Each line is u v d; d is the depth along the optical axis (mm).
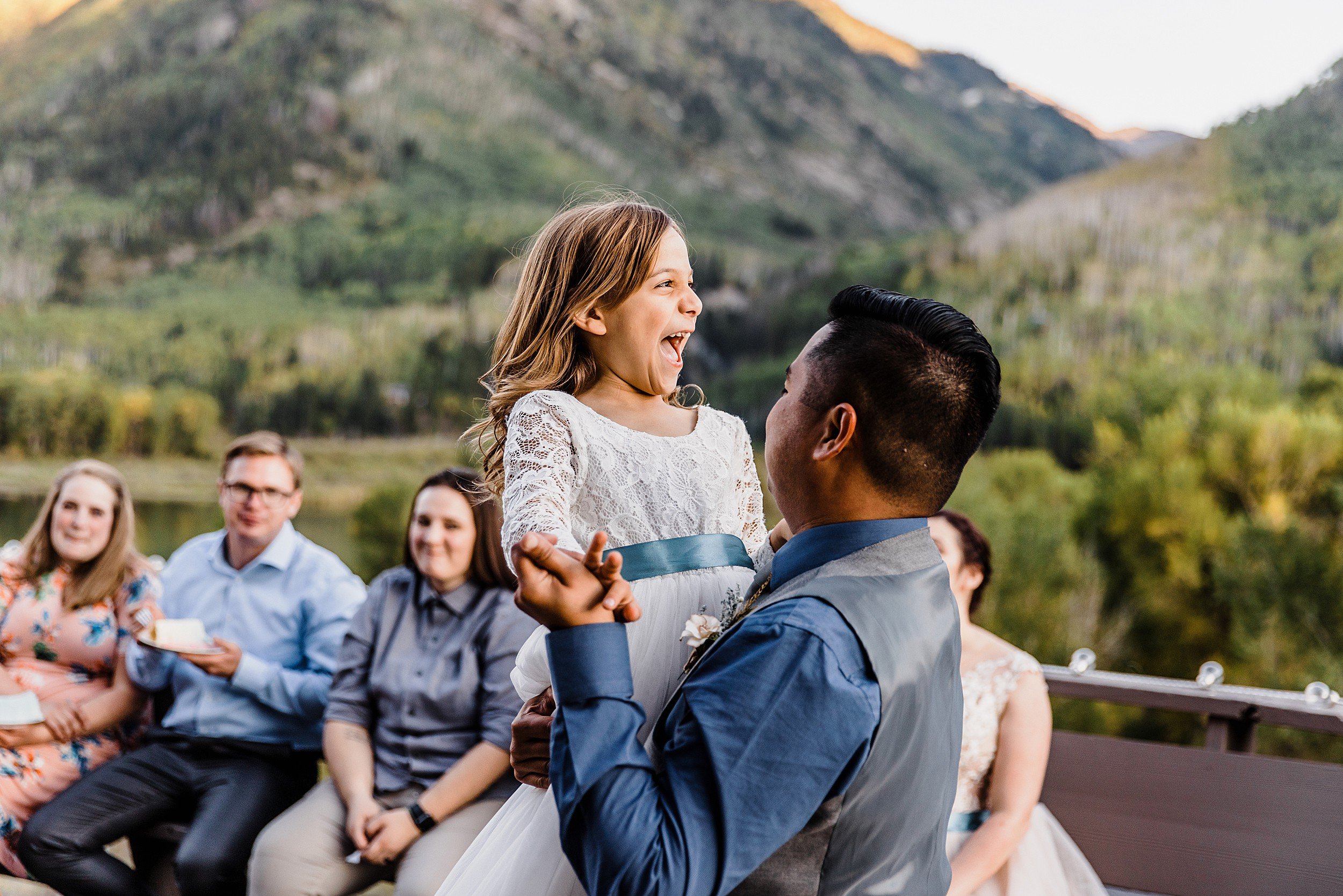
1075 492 12625
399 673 2697
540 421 1154
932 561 1048
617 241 1235
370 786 2617
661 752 958
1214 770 2422
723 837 854
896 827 945
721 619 1126
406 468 20812
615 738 896
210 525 17391
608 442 1170
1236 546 9945
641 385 1265
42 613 3125
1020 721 2141
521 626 2668
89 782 2820
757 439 18875
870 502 1032
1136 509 11602
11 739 2883
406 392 21859
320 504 18719
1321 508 10914
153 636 2842
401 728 2668
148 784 2848
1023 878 2072
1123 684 2533
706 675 934
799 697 882
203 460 20438
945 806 1020
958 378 1014
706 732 882
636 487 1165
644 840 845
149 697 3119
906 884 964
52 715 2949
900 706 929
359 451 21219
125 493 3197
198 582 3225
